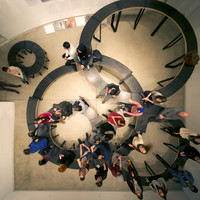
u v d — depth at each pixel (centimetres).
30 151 391
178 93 480
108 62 397
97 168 365
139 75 487
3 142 449
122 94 400
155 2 368
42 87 438
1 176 439
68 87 494
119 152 417
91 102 490
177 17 370
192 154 357
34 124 438
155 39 483
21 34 495
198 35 403
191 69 377
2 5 366
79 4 422
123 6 367
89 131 493
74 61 407
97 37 491
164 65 484
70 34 493
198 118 400
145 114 409
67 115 400
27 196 473
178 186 480
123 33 486
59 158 402
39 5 402
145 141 491
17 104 500
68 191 486
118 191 481
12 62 427
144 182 428
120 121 338
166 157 486
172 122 416
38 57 433
